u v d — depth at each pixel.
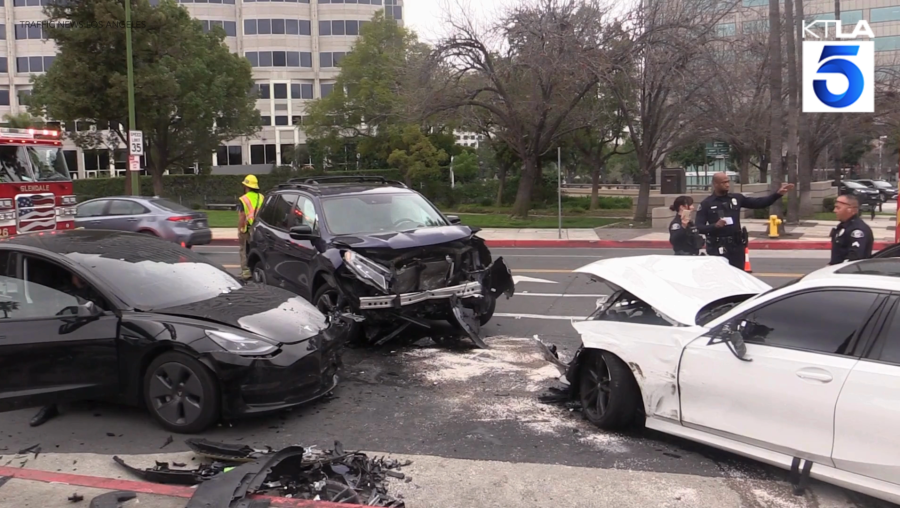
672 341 5.08
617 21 23.19
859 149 58.00
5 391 5.77
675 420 5.04
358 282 7.84
